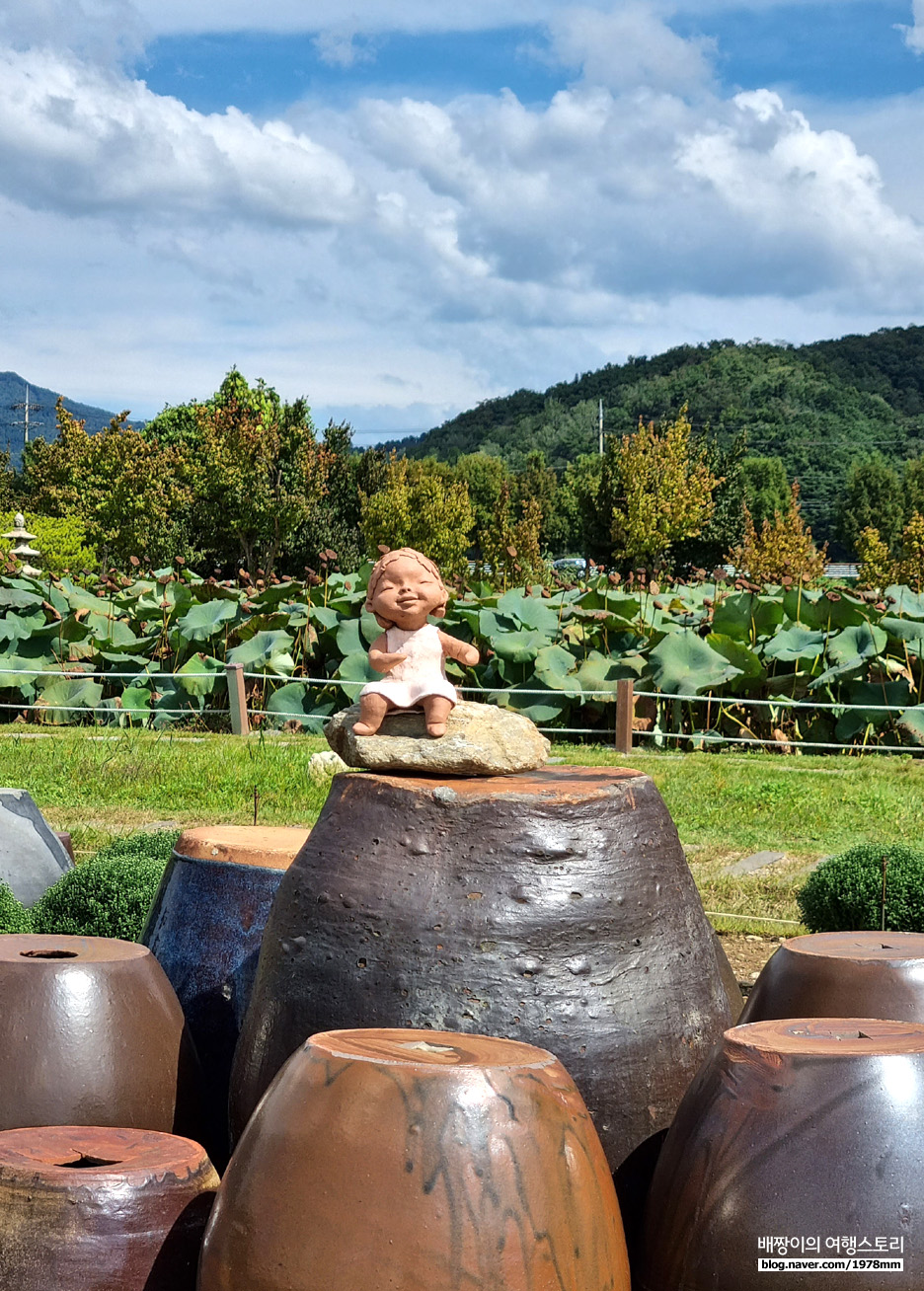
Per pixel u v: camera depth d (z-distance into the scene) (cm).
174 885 482
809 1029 321
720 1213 288
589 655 1744
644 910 347
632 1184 330
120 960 377
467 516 5128
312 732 1706
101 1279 291
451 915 332
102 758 1350
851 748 1606
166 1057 375
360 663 1733
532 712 1684
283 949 352
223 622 1820
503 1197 259
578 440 13525
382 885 339
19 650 1828
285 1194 264
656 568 4578
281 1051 344
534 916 332
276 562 4728
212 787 1228
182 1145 324
